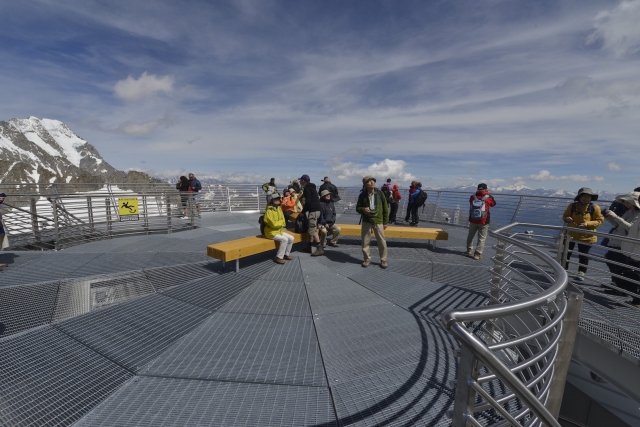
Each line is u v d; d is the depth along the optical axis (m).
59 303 4.43
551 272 6.39
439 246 8.47
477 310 1.56
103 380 2.89
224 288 5.10
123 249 7.40
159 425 2.37
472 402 1.56
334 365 3.15
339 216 14.45
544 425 1.36
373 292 5.10
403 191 15.54
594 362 3.72
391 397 2.68
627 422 5.39
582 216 5.50
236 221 12.11
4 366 3.08
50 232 8.02
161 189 14.85
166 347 3.44
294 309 4.42
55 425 2.38
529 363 1.73
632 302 4.61
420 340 3.64
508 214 11.63
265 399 2.66
